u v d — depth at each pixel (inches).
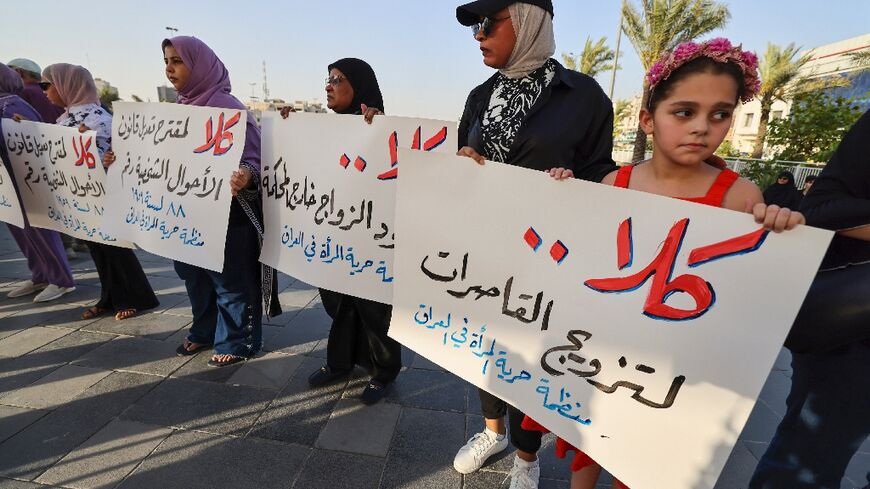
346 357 93.6
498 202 49.6
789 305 38.1
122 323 120.9
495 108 62.3
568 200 46.0
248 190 84.4
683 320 42.1
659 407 43.8
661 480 44.1
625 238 43.9
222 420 82.5
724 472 74.7
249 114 92.2
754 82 38.3
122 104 95.4
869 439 81.2
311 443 77.3
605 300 45.5
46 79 107.7
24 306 130.6
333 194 75.7
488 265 51.2
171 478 68.6
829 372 46.6
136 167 94.3
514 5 55.3
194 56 89.3
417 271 54.9
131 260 121.5
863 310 41.1
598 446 46.7
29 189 117.6
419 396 92.3
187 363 101.7
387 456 75.0
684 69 38.3
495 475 71.7
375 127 70.2
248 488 67.3
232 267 92.8
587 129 58.9
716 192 42.3
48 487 66.2
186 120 85.4
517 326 50.5
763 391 98.2
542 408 49.6
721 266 40.1
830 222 43.1
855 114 360.8
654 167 45.8
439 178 51.7
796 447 50.0
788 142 403.2
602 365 46.3
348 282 77.1
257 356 105.9
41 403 85.7
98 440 76.2
